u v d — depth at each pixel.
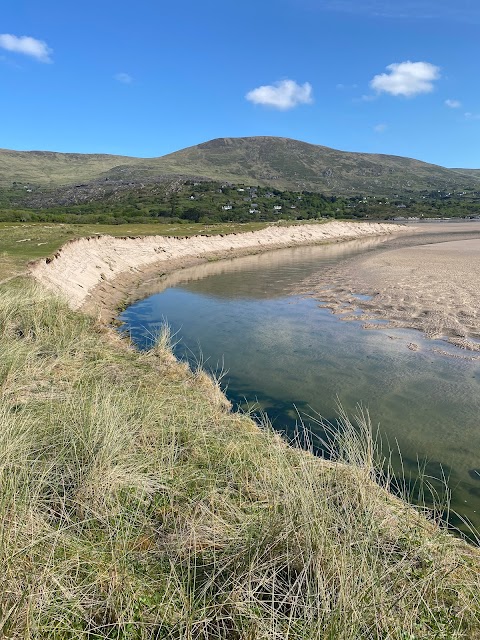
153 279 24.75
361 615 2.62
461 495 5.30
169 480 4.22
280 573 3.10
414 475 5.71
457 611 2.95
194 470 4.45
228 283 22.28
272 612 2.68
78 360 7.38
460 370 8.98
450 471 5.79
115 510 3.64
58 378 6.36
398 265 23.81
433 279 18.52
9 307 8.72
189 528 3.53
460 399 7.75
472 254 27.69
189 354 10.80
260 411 7.61
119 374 7.04
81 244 22.91
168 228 42.78
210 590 2.96
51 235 24.84
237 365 9.92
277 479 3.96
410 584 2.97
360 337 11.53
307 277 22.70
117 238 28.88
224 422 5.89
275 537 3.24
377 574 2.99
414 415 7.29
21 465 3.76
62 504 3.52
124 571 3.01
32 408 5.11
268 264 30.09
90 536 3.36
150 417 5.30
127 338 11.27
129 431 4.77
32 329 8.30
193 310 16.23
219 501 3.90
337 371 9.32
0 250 18.33
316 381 8.85
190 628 2.62
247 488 4.18
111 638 2.62
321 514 3.31
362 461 4.62
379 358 9.92
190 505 3.85
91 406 4.93
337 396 8.12
